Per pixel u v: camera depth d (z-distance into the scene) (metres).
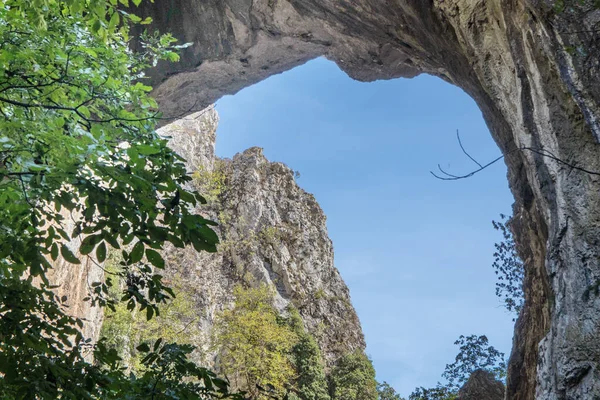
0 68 4.98
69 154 4.52
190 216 4.30
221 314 43.34
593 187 9.45
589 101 9.27
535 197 11.34
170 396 4.73
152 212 4.34
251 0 18.91
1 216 4.75
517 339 15.45
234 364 39.38
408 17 16.22
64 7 6.22
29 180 4.30
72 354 4.86
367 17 17.95
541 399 9.55
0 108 4.80
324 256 57.34
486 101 14.79
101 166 4.22
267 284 50.56
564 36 9.47
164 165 4.60
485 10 12.03
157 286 5.07
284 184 59.69
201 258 45.38
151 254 4.35
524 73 10.96
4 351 4.57
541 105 10.48
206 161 54.44
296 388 44.50
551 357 9.48
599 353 8.73
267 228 54.50
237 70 20.89
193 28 19.59
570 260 9.53
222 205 54.91
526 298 15.73
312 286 54.56
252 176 56.44
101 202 4.26
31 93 5.21
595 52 9.12
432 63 18.34
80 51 6.17
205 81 21.11
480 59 12.31
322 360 50.12
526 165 11.48
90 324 20.44
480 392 23.95
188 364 4.92
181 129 52.59
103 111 6.29
